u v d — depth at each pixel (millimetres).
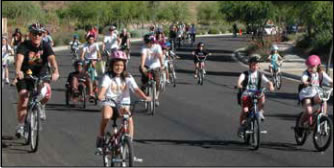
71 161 12820
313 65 14453
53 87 26578
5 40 27094
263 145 15078
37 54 13305
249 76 14547
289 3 46625
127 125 10852
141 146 14742
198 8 88188
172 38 41031
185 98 24172
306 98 14609
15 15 40656
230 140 15648
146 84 20078
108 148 11180
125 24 84188
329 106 22531
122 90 11305
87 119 18328
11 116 18156
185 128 17297
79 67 20656
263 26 47438
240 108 21641
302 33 62188
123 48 36469
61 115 19016
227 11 53562
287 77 35031
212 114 20156
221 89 27703
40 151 13633
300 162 13109
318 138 14469
